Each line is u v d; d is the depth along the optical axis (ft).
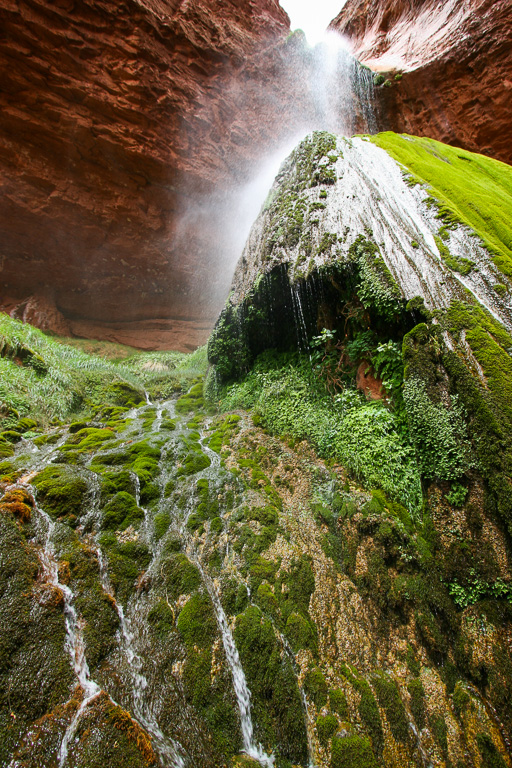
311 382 17.76
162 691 7.28
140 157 35.55
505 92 37.63
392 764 7.09
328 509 12.05
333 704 7.66
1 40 26.94
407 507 11.15
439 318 13.00
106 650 7.69
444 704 8.07
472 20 38.17
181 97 35.88
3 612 7.41
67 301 45.29
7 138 30.94
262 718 7.54
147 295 47.91
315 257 17.69
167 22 33.47
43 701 6.44
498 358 11.50
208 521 11.82
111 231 39.47
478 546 9.55
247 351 22.68
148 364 39.86
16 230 36.35
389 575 10.02
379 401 14.46
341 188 20.58
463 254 15.52
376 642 9.01
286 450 15.42
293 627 8.73
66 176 34.53
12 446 16.42
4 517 9.41
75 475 12.44
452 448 10.68
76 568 9.09
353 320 16.61
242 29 42.78
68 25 28.81
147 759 6.02
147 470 14.16
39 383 23.26
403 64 44.86
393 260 15.55
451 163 26.16
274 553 10.53
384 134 28.53
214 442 17.30
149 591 9.25
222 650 8.24
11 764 5.48
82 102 31.40
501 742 7.51
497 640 8.55
